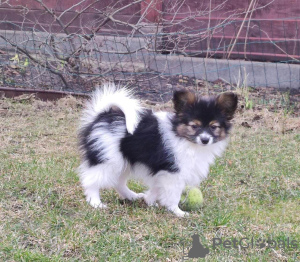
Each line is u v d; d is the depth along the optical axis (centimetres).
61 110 376
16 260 237
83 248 244
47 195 276
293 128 360
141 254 243
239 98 399
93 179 269
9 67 430
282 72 437
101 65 445
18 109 372
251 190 291
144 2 453
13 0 487
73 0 475
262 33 448
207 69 450
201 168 268
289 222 268
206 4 452
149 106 378
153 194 275
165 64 443
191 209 274
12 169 296
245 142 340
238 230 257
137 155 267
